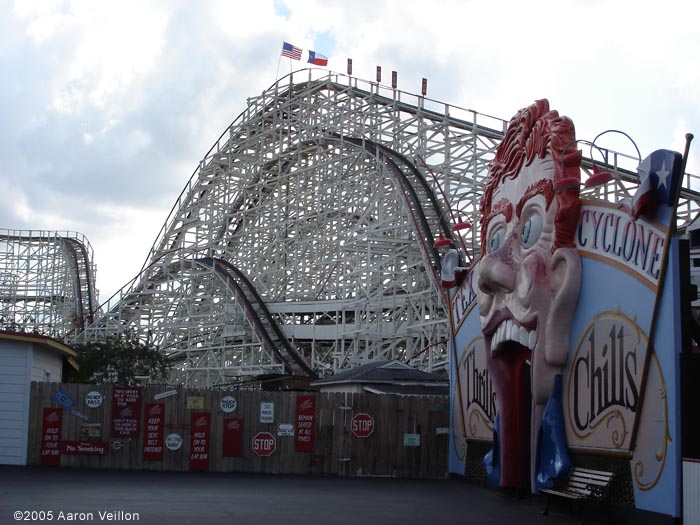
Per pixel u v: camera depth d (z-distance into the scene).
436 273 47.16
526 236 20.11
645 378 15.82
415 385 33.97
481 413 24.08
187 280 69.38
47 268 87.12
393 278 55.03
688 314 15.12
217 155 74.56
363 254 56.34
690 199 46.31
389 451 27.20
